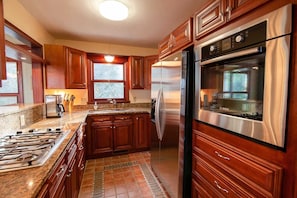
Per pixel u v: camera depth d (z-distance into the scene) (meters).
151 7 1.98
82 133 2.28
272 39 0.84
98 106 3.50
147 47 3.84
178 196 1.72
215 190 1.28
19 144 1.19
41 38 2.48
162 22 2.42
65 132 1.56
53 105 2.44
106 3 1.82
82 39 3.22
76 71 2.89
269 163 0.87
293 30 0.76
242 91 1.04
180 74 1.65
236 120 1.08
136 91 3.86
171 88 1.88
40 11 2.05
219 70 1.24
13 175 0.79
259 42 0.91
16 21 1.76
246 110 1.01
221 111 1.24
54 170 0.97
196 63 1.51
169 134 1.94
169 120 1.93
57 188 1.04
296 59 0.75
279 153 0.83
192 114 1.63
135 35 2.99
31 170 0.84
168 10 2.05
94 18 2.27
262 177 0.90
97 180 2.29
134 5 1.93
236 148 1.09
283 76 0.79
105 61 3.58
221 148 1.22
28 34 2.04
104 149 3.07
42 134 1.47
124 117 3.20
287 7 0.77
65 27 2.59
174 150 1.82
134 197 1.93
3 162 0.90
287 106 0.79
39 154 1.00
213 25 1.28
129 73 3.64
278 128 0.82
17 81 3.44
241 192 1.04
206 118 1.39
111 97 3.71
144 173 2.49
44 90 2.56
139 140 3.33
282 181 0.81
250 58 0.97
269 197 0.86
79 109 3.37
